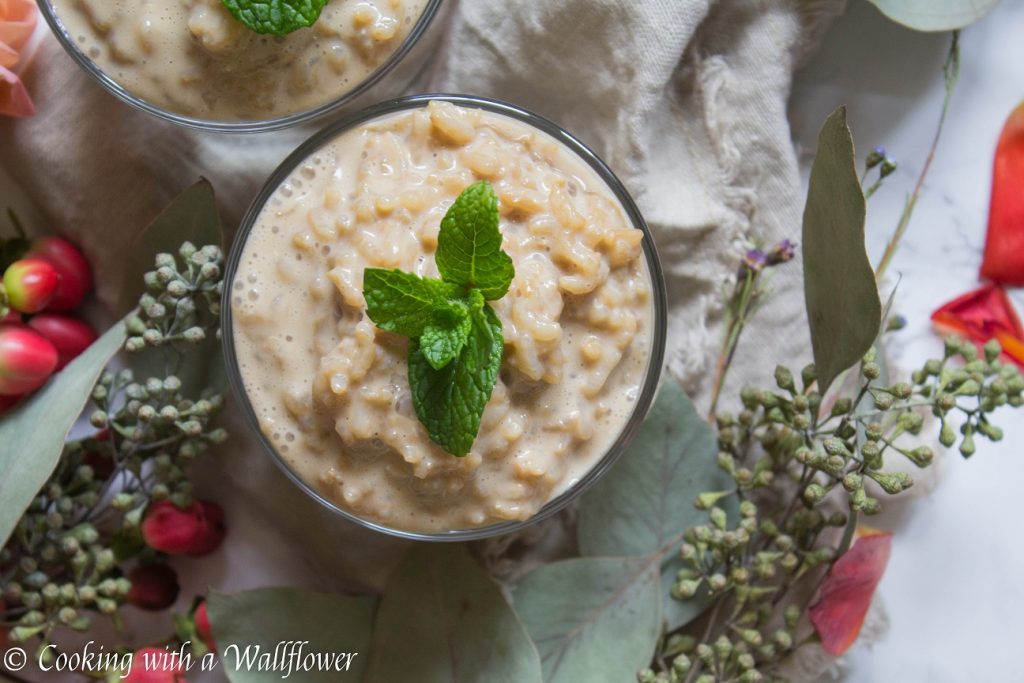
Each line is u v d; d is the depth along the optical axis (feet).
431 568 1.33
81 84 1.36
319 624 1.35
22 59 1.36
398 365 1.19
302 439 1.23
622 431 1.25
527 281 1.19
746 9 1.35
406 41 1.28
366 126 1.25
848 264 1.20
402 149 1.23
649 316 1.26
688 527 1.36
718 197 1.37
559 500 1.25
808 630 1.39
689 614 1.36
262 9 1.21
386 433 1.19
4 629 1.35
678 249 1.38
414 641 1.33
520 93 1.37
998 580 1.41
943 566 1.41
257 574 1.42
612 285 1.23
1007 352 1.41
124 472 1.35
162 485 1.32
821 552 1.31
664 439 1.35
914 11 1.32
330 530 1.38
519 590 1.35
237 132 1.29
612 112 1.35
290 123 1.29
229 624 1.33
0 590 1.29
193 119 1.29
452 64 1.36
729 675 1.32
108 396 1.33
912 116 1.42
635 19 1.30
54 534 1.33
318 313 1.21
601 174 1.26
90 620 1.40
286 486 1.38
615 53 1.32
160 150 1.37
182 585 1.42
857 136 1.42
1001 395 1.24
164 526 1.34
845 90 1.42
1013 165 1.40
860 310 1.20
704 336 1.39
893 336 1.42
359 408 1.19
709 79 1.36
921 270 1.42
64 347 1.38
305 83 1.27
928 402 1.25
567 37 1.33
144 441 1.34
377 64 1.28
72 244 1.40
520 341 1.18
